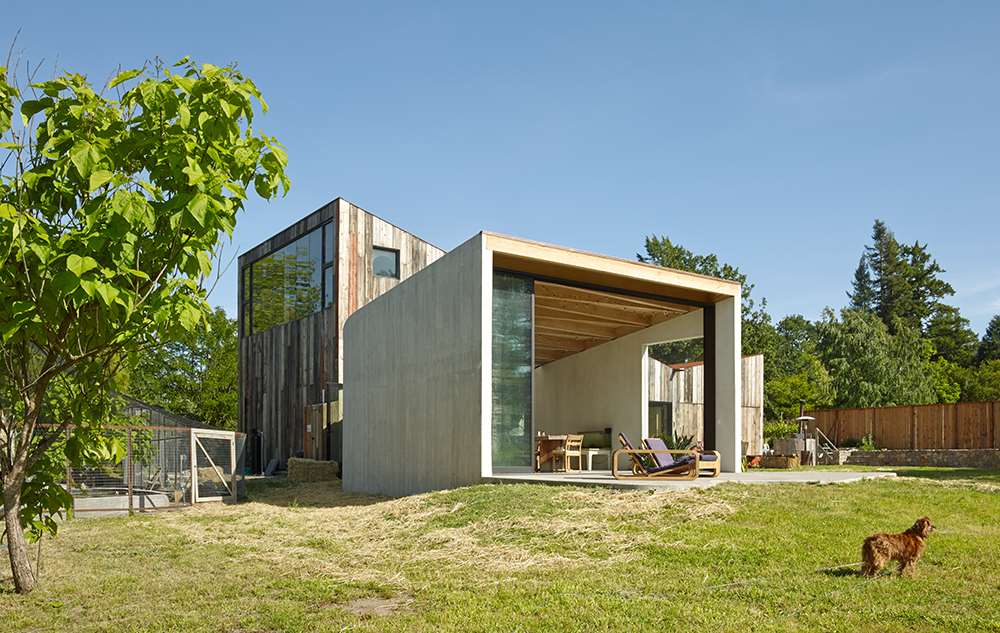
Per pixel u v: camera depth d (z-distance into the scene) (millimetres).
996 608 4855
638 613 4941
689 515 7926
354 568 6836
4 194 4887
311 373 21250
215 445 14828
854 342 37156
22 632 4938
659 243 49781
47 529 5996
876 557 5723
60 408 5969
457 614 5074
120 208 4453
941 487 9984
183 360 33156
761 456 19844
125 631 4910
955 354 51562
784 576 5840
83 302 4477
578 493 9367
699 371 22766
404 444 14211
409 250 21484
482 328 11484
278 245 23469
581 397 18406
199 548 8242
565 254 12289
